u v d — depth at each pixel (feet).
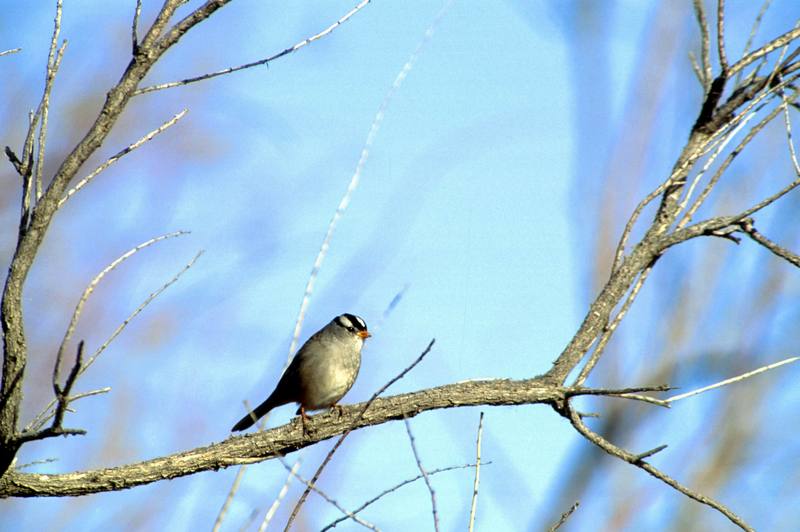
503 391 28.68
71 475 25.09
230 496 22.91
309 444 28.81
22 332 21.70
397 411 28.81
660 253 30.73
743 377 26.12
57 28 22.21
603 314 30.27
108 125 22.27
